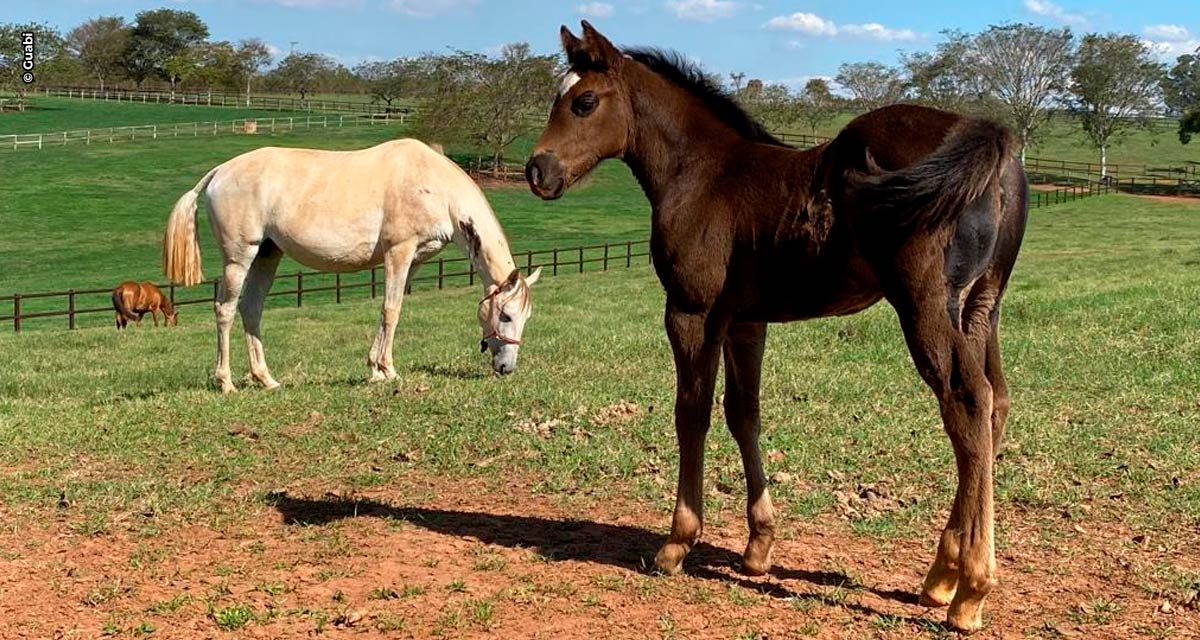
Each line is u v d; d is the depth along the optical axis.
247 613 4.82
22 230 43.22
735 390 5.15
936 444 7.43
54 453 8.01
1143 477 6.47
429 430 8.36
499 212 52.12
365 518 6.27
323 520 6.27
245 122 73.00
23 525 6.20
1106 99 65.88
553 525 6.14
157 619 4.82
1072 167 72.62
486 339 11.20
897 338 11.83
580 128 5.25
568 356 12.23
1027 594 4.89
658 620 4.69
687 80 5.20
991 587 4.32
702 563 5.43
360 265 11.23
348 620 4.73
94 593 5.09
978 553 4.28
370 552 5.69
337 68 112.81
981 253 4.13
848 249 4.34
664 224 4.95
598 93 5.21
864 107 73.69
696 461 5.07
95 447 8.15
